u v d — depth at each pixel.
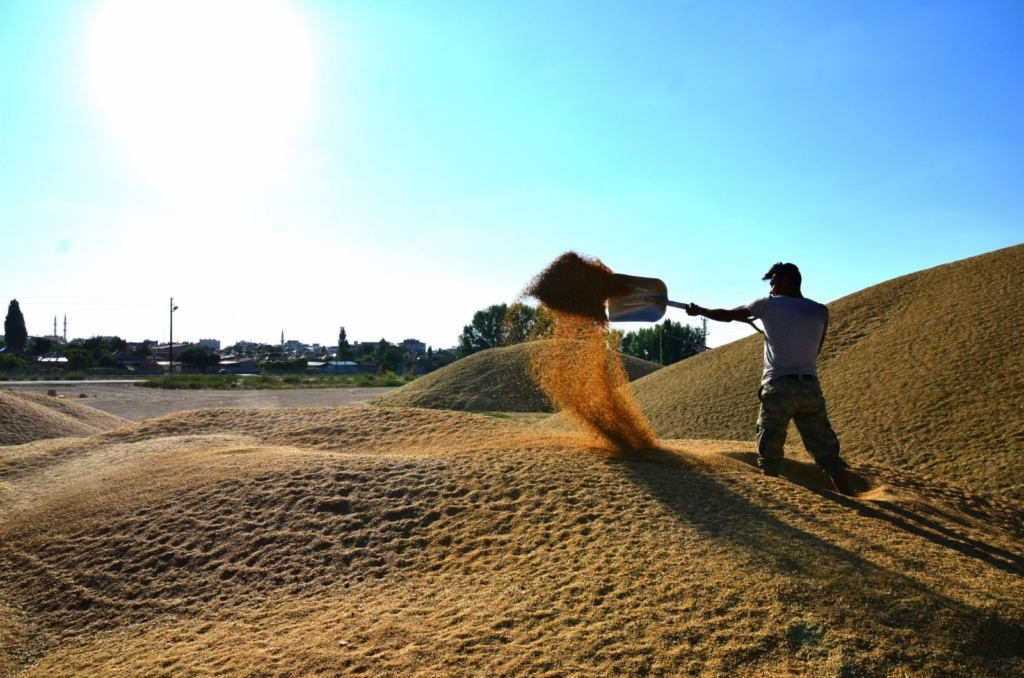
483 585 4.14
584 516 4.86
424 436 8.14
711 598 3.60
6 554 5.79
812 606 3.47
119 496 6.53
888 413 13.79
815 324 5.53
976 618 3.38
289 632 3.93
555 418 14.11
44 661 4.21
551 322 6.99
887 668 3.05
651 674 3.09
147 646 4.11
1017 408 12.16
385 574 4.55
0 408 16.39
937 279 20.08
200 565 5.04
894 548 4.15
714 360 23.34
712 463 6.07
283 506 5.68
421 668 3.33
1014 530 5.37
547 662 3.25
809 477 6.68
